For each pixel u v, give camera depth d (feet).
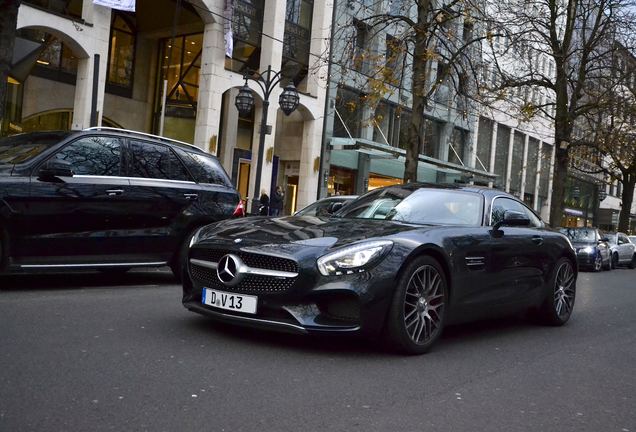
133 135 24.29
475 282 17.22
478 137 114.32
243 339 15.61
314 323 13.96
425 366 14.55
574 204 153.38
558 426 10.90
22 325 15.49
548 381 14.15
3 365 11.86
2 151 22.29
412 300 15.30
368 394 11.87
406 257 14.82
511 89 74.43
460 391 12.66
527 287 20.16
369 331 14.40
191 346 14.51
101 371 11.97
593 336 20.97
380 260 14.49
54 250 21.25
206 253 15.69
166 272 30.53
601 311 28.32
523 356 16.69
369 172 88.84
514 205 21.15
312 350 15.05
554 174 76.54
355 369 13.66
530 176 135.64
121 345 14.14
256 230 15.97
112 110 73.61
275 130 77.25
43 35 62.69
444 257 16.02
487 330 20.53
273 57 71.77
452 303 16.43
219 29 66.23
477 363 15.38
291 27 75.56
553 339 19.72
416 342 15.34
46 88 65.98
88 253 22.20
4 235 20.08
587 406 12.32
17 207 20.17
